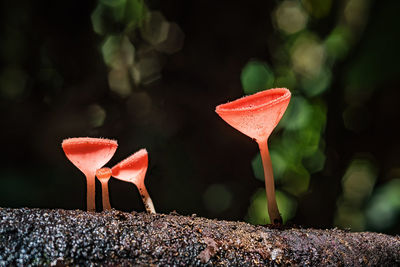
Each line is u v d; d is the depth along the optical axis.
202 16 0.80
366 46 0.75
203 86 0.81
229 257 0.28
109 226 0.28
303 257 0.29
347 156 0.79
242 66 0.81
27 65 0.83
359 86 0.75
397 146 0.77
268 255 0.29
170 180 0.77
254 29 0.81
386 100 0.76
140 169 0.32
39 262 0.27
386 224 0.69
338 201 0.78
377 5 0.74
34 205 0.73
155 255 0.28
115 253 0.27
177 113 0.80
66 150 0.30
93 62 0.83
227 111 0.30
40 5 0.81
